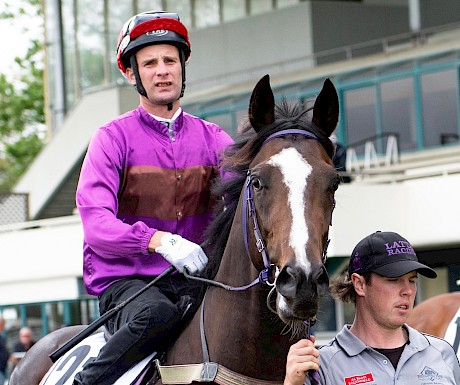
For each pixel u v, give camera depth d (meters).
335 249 15.05
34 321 20.42
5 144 37.88
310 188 3.83
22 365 5.71
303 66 24.50
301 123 4.09
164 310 4.41
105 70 26.20
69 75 26.77
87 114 24.38
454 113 20.12
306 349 3.89
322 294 3.68
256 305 4.11
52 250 19.73
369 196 15.47
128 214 4.73
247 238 4.09
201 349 4.29
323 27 24.66
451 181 15.38
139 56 4.79
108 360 4.41
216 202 4.73
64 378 4.84
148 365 4.48
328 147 4.11
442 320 7.43
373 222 15.41
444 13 23.55
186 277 4.36
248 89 23.09
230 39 25.88
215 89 24.39
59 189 25.22
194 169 4.78
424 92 20.61
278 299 3.77
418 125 20.62
